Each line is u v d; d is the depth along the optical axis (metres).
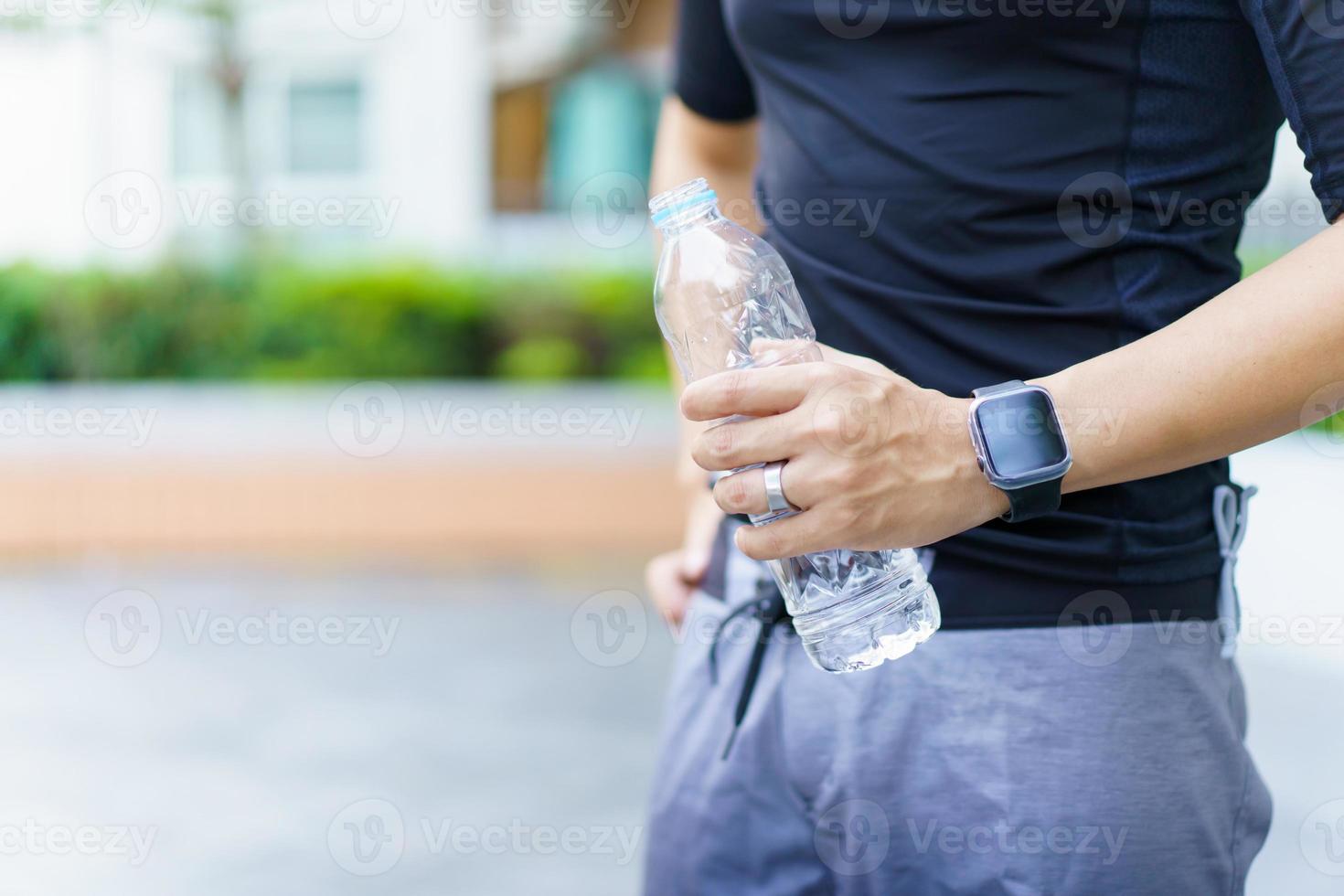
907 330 1.12
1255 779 1.16
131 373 10.13
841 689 1.16
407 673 5.30
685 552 1.49
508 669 5.33
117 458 7.86
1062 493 0.98
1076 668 1.08
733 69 1.48
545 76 13.72
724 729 1.25
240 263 10.48
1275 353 0.92
